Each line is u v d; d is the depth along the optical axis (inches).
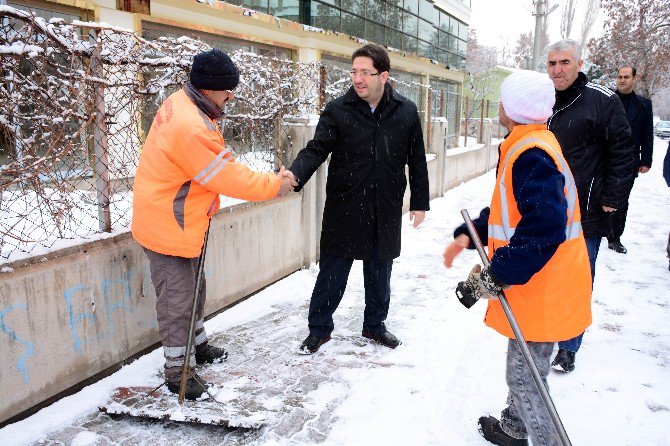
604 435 98.8
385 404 107.8
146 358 124.1
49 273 100.3
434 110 386.6
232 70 99.4
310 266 198.4
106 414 102.2
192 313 102.5
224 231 151.0
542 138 74.7
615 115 120.0
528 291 76.7
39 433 93.7
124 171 124.7
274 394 110.0
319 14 459.5
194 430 98.8
